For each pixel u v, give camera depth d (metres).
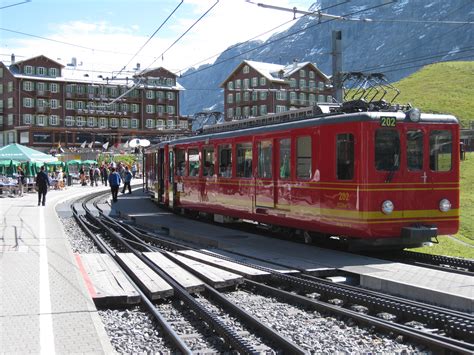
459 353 6.59
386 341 7.43
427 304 9.05
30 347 6.27
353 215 13.16
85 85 111.19
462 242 23.66
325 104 15.30
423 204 13.45
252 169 17.72
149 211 28.16
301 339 7.51
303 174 14.97
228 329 7.39
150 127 116.25
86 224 22.31
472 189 38.44
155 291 9.70
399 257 13.98
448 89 104.75
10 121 108.31
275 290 10.23
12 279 9.98
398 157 13.26
